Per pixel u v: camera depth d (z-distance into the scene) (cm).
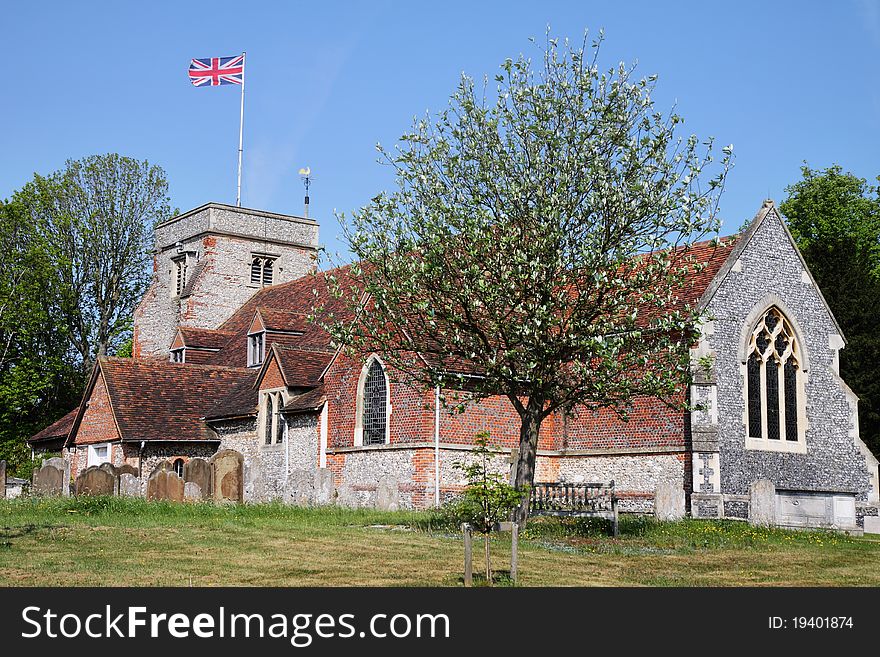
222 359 4697
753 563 1966
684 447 3011
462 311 2395
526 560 1888
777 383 3241
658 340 2361
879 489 4144
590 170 2339
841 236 5378
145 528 2191
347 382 3456
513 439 3331
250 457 3866
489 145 2430
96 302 6688
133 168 6794
